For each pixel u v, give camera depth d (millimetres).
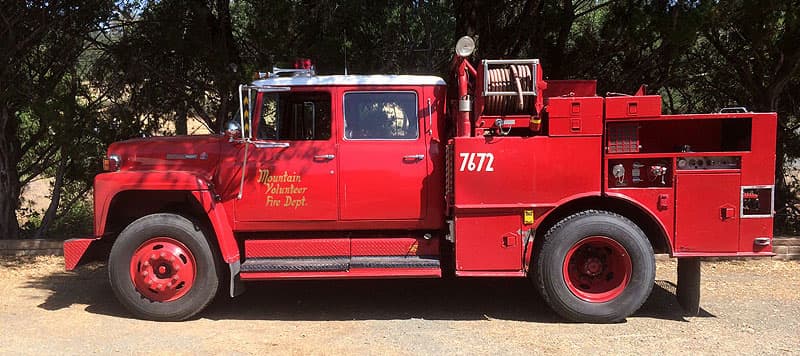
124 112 8469
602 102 5145
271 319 5582
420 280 6945
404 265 5441
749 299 6035
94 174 8484
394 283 6816
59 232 9867
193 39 8430
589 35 8805
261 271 5441
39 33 8047
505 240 5266
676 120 5133
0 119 8203
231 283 5371
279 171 5484
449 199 5344
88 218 10484
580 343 4863
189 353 4680
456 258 5289
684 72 9242
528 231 5262
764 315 5531
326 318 5613
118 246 5395
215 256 5492
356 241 5590
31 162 9297
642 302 5258
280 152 5523
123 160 5688
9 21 7777
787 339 4906
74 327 5301
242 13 9242
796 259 7551
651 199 5188
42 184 12477
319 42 8672
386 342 4926
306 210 5512
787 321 5359
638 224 5504
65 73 8438
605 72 9172
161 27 8445
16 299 6199
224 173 5523
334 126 5520
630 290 5238
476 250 5281
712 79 9430
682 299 5559
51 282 6871
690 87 9625
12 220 8656
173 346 4836
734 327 5215
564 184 5203
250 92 5469
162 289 5391
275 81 5547
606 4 8445
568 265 5297
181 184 5359
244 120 5391
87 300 6176
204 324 5422
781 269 7164
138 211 5836
